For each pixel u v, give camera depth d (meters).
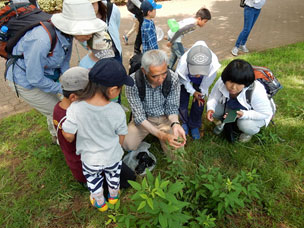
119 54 3.08
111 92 1.62
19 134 3.02
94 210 2.17
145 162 2.50
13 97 3.80
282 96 3.46
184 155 2.55
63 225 2.08
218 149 2.74
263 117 2.49
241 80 2.08
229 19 7.62
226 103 2.71
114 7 2.86
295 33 6.47
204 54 2.34
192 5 9.30
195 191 2.09
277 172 2.40
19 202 2.22
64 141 1.87
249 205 2.15
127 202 2.23
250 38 6.13
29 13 2.01
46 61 2.06
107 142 1.79
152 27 3.82
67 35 2.07
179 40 3.80
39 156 2.63
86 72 1.77
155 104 2.44
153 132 2.32
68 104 1.83
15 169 2.55
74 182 2.41
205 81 2.65
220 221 2.02
